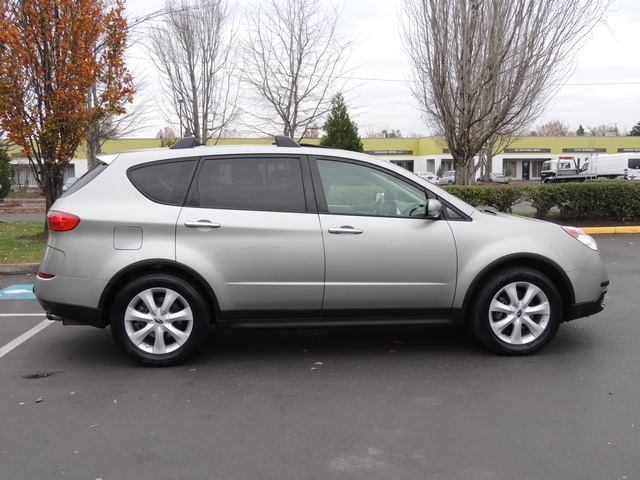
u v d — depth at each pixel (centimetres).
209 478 320
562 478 317
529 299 512
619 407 409
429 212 494
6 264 971
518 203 1515
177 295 487
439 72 1534
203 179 498
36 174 1232
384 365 502
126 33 1216
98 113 1198
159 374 482
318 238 489
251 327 496
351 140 3142
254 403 422
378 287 496
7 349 552
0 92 1105
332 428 381
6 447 356
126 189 492
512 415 398
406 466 331
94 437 369
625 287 802
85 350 549
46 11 1091
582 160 4638
